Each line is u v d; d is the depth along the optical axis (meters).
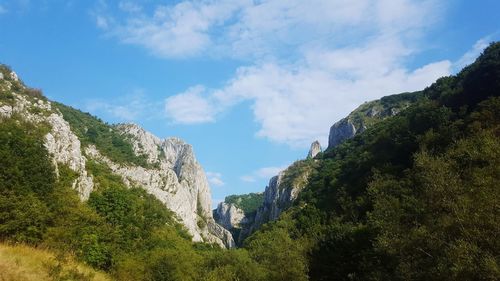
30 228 43.72
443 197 21.39
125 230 76.88
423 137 76.06
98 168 121.62
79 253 43.44
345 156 141.62
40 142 75.44
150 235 86.06
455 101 88.12
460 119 72.62
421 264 20.72
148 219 97.56
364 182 87.00
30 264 25.67
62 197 61.12
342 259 47.12
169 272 59.00
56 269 26.14
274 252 49.59
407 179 58.50
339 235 52.66
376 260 36.06
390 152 90.88
